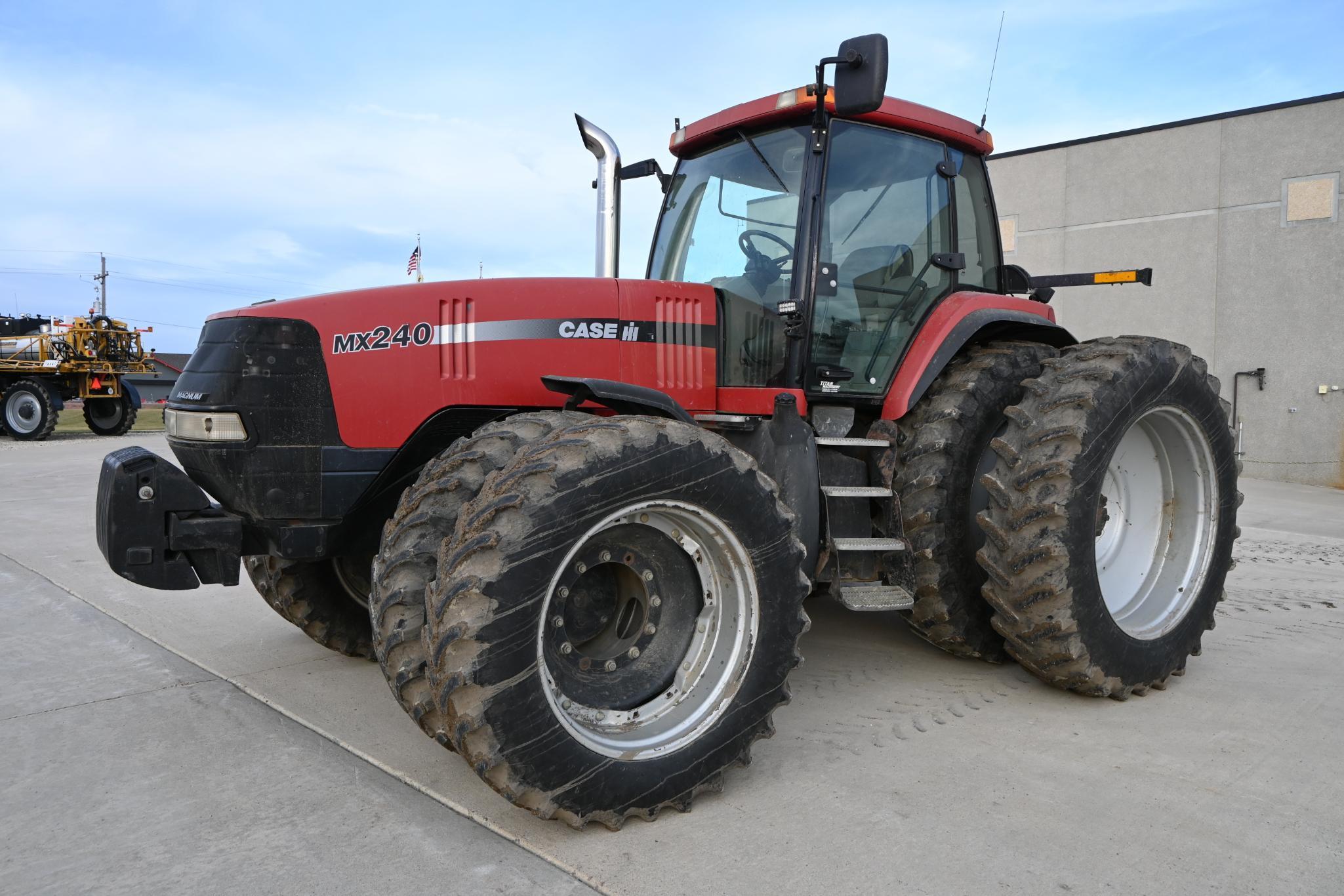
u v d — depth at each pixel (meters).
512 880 1.98
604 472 2.12
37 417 16.58
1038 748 2.72
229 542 2.60
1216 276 13.49
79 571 5.30
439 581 2.04
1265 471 13.20
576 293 2.97
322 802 2.37
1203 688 3.29
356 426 2.72
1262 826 2.22
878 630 4.07
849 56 2.80
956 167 3.66
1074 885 1.95
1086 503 2.92
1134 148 14.12
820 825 2.23
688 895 1.91
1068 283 4.52
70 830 2.23
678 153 3.80
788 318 3.12
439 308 2.82
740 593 2.40
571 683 2.24
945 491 3.16
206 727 2.91
